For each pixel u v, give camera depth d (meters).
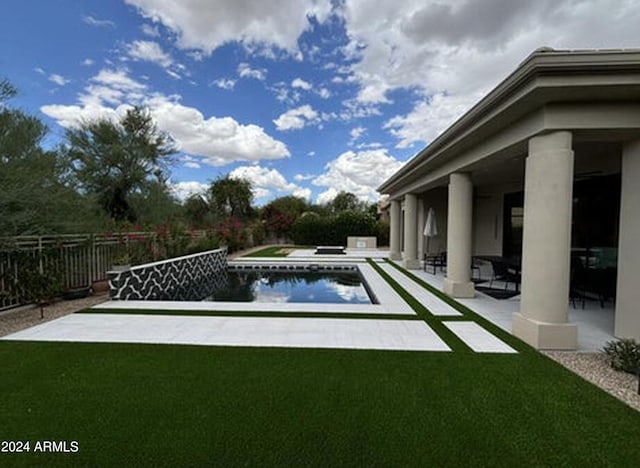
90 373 4.04
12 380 3.85
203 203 31.92
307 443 2.75
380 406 3.32
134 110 21.22
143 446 2.71
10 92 8.71
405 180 13.44
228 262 16.33
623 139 5.11
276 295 10.59
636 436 2.86
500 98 5.04
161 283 9.99
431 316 6.69
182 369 4.16
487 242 13.66
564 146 4.75
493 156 6.61
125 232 10.86
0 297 6.74
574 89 4.33
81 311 7.03
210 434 2.86
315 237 27.75
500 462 2.55
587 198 8.83
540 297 4.98
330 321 6.32
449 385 3.76
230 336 5.45
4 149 8.98
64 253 8.28
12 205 7.12
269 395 3.52
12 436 2.84
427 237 15.80
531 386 3.74
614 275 7.77
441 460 2.57
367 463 2.54
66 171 10.07
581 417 3.14
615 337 5.33
